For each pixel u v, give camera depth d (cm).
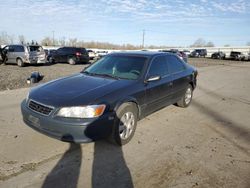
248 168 348
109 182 302
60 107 340
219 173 332
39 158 350
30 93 396
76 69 1625
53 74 1293
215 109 665
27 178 302
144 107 447
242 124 543
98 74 473
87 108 340
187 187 298
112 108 367
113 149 389
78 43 7875
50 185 290
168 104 554
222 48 5675
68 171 321
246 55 4016
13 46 1728
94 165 339
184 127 507
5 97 707
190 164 353
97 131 349
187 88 636
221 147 416
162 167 342
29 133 436
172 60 573
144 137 445
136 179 311
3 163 333
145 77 450
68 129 336
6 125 474
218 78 1400
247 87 1078
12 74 1241
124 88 401
